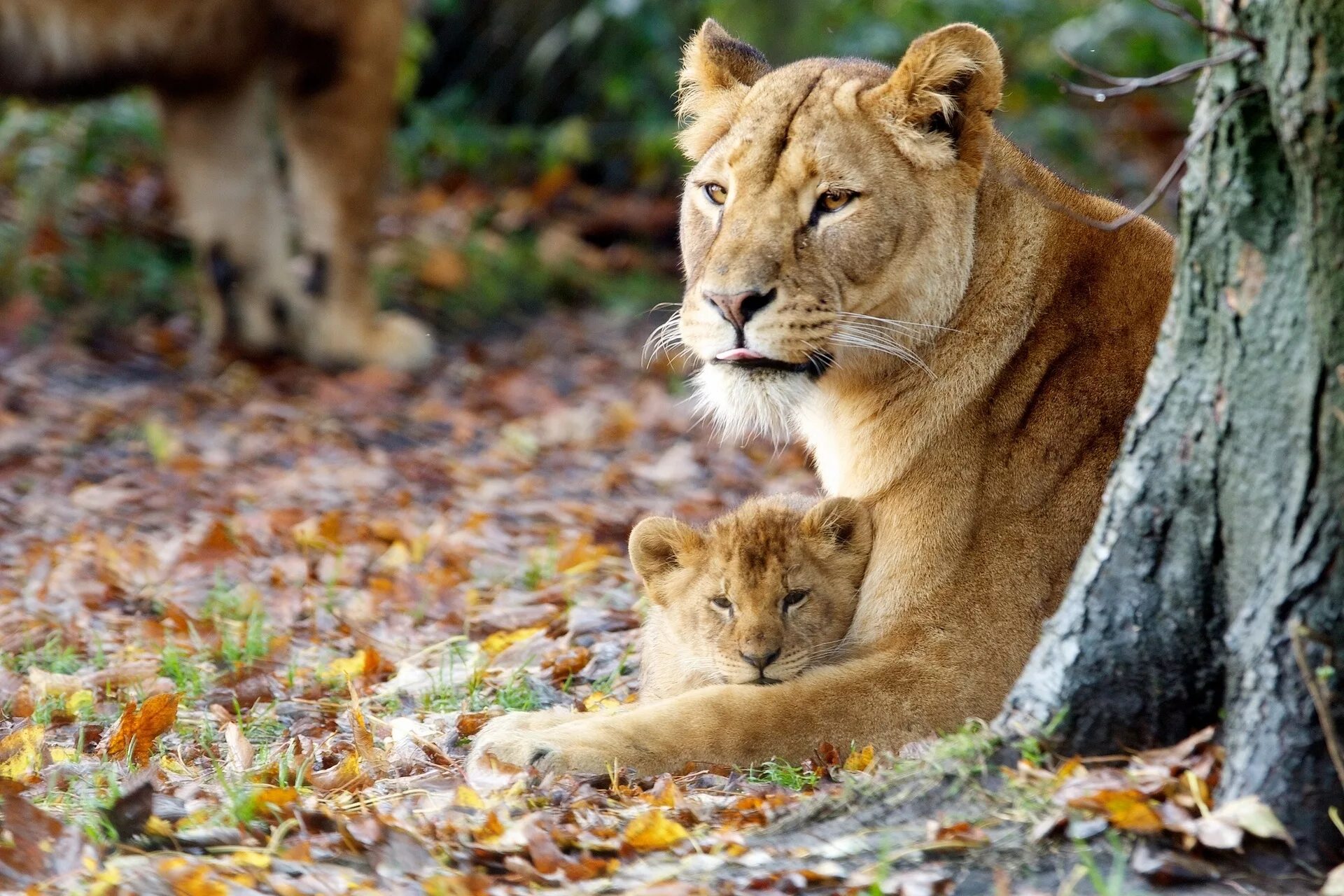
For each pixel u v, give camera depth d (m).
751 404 9.12
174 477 16.38
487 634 11.98
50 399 19.12
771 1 28.34
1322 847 6.61
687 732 8.41
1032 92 29.88
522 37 28.48
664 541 9.96
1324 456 6.62
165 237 23.66
